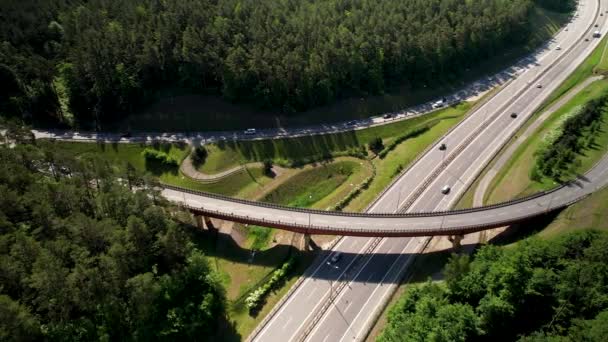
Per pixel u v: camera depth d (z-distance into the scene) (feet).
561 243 327.67
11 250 288.71
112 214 344.28
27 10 585.22
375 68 592.60
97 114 540.11
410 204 439.22
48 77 538.88
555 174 440.45
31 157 378.32
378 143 532.73
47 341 274.57
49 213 319.47
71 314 292.81
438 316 282.77
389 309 342.23
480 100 617.62
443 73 654.94
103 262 290.76
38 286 268.41
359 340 325.42
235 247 417.69
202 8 593.83
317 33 580.71
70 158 374.02
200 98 556.10
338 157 521.24
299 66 543.39
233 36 570.05
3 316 247.91
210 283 343.05
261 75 549.54
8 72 529.04
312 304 352.69
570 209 397.80
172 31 556.51
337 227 383.45
